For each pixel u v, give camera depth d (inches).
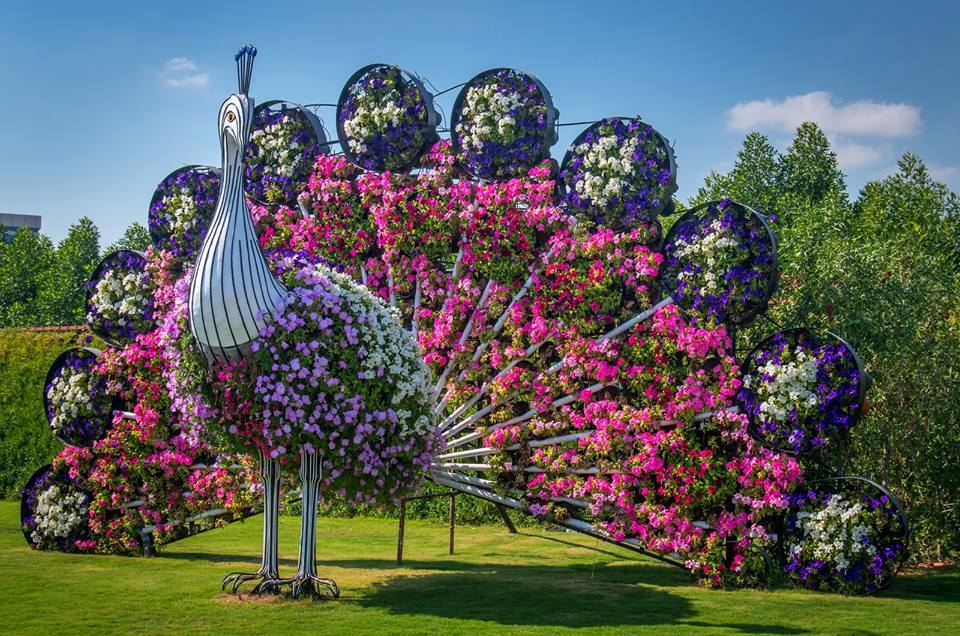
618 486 346.3
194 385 292.5
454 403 376.2
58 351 622.5
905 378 388.5
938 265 429.1
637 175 357.1
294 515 543.5
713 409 336.2
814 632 261.1
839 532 321.4
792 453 319.3
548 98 375.6
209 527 406.9
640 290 350.9
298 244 407.8
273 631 255.1
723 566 332.5
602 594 317.1
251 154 429.1
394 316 314.7
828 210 463.5
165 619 269.4
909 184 709.3
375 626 262.2
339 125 411.8
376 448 295.7
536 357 369.4
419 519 528.4
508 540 453.4
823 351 315.6
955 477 386.0
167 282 419.8
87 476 413.7
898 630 264.1
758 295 328.2
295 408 282.4
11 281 1253.7
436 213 380.8
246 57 301.3
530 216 364.8
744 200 650.2
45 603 292.0
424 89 396.5
